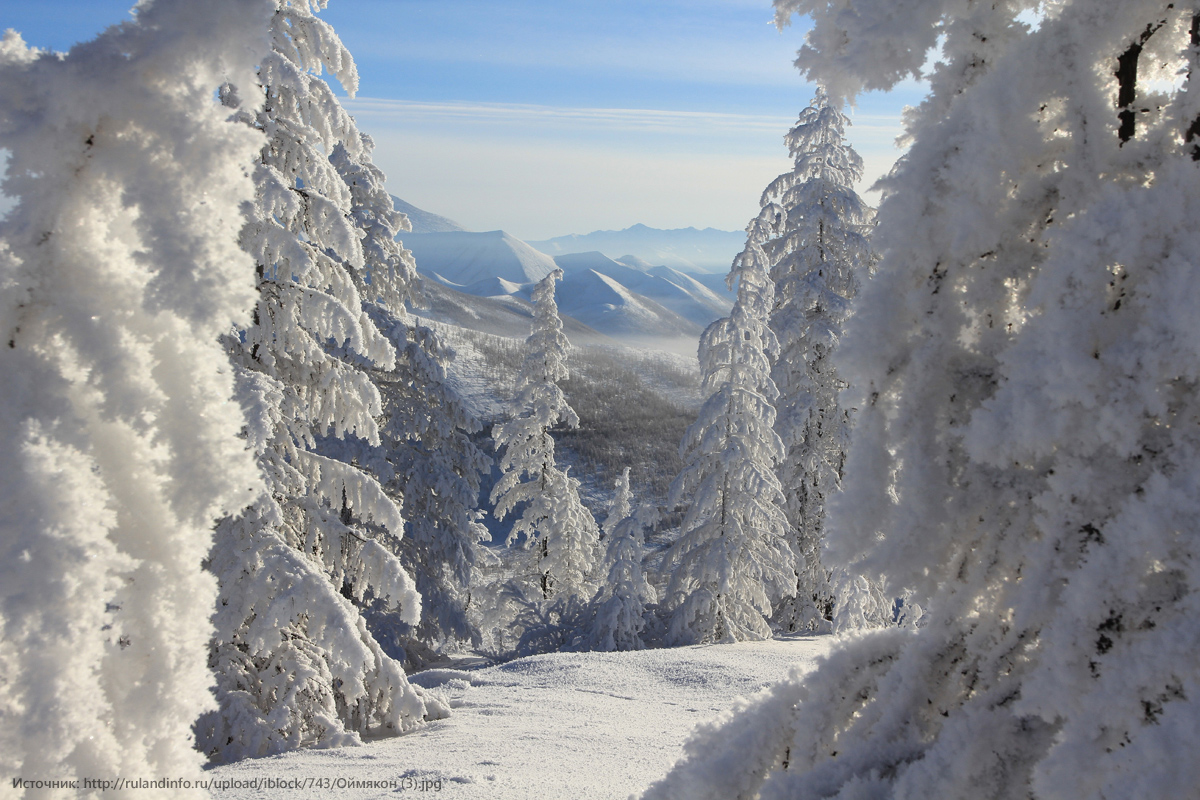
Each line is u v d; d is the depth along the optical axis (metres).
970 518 2.32
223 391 2.46
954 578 2.36
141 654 2.27
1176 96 2.08
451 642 23.22
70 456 2.07
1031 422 1.92
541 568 25.23
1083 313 1.90
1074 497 2.03
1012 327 2.38
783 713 2.64
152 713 2.26
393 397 21.42
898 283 2.42
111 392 2.18
